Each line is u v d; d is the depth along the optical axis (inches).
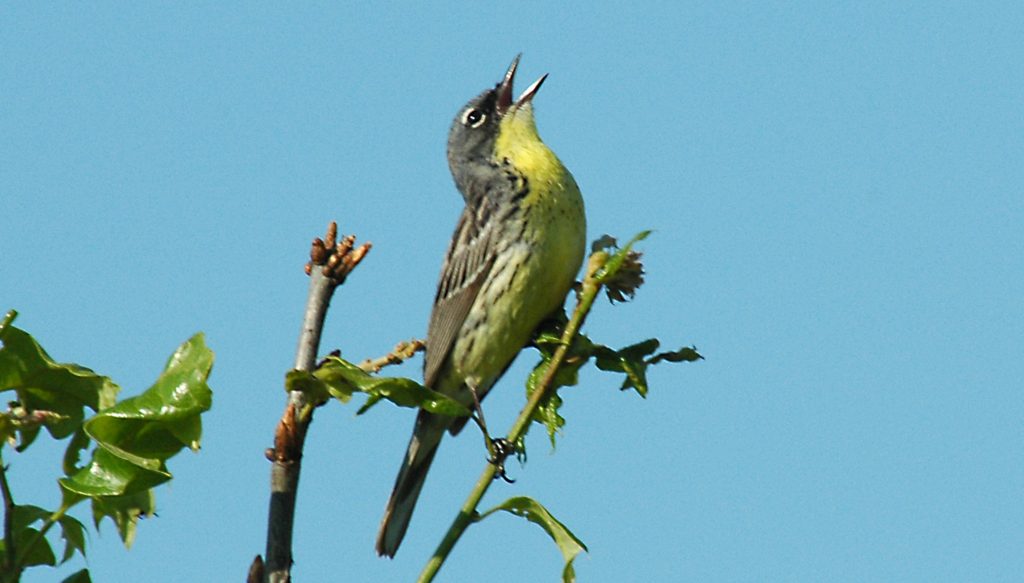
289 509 326.0
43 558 330.0
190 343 307.7
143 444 302.5
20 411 322.3
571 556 330.6
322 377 327.0
